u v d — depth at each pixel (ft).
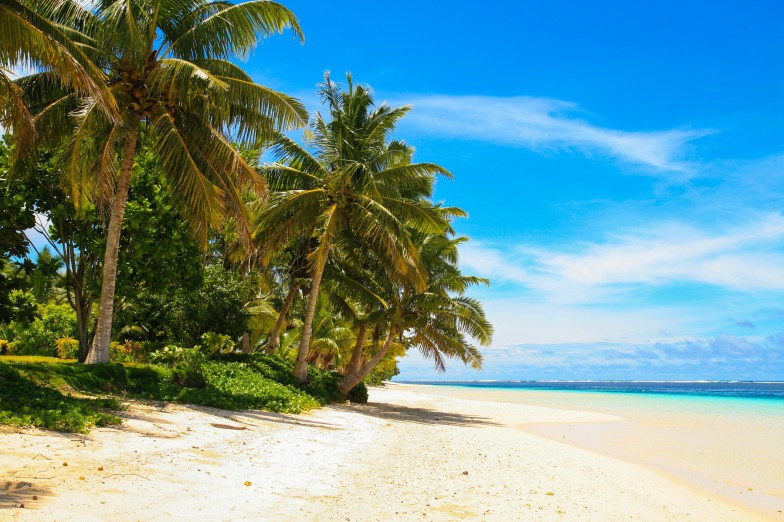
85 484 20.03
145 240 62.49
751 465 48.14
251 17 54.60
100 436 29.53
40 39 33.47
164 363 62.13
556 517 25.09
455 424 74.79
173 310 77.92
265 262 79.10
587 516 26.00
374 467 33.94
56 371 43.39
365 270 96.73
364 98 85.46
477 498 27.53
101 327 51.24
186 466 26.04
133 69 52.13
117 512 17.44
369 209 76.07
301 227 79.92
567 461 45.75
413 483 30.01
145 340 85.97
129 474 22.59
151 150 62.34
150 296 78.38
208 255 93.66
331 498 24.22
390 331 92.73
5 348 92.02
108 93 41.19
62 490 18.79
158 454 27.63
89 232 63.67
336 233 81.41
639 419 98.99
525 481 34.19
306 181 81.35
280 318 96.53
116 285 63.72
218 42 55.72
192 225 55.72
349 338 128.77
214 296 78.07
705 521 28.12
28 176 56.39
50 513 16.16
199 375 57.82
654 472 43.50
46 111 50.72
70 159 47.88
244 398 57.93
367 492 26.43
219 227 55.26
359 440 46.01
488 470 37.17
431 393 226.79
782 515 30.86
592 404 157.99
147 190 65.67
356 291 92.63
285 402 61.98
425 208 80.69
